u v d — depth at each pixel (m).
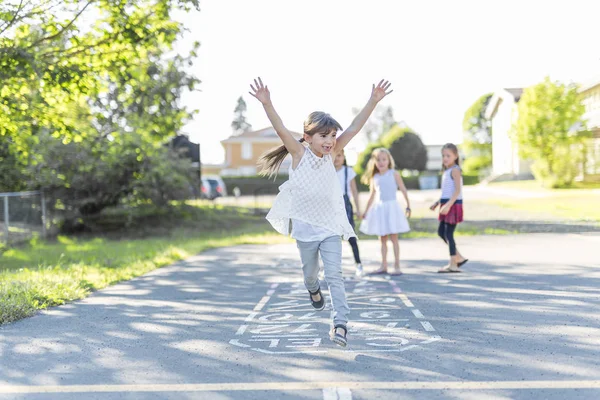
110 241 19.75
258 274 10.81
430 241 16.23
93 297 8.55
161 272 11.30
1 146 19.09
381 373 4.62
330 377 4.54
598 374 4.48
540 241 15.20
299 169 5.28
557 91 38.00
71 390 4.35
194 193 23.28
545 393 4.09
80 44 13.27
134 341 5.83
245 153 75.62
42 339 5.96
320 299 6.00
